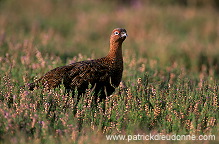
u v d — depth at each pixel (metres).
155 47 40.44
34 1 69.69
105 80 19.19
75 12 68.88
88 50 37.00
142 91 18.91
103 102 18.47
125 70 26.05
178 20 60.97
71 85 18.75
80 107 16.95
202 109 17.95
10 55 27.80
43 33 45.88
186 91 20.11
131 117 16.80
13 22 54.34
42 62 24.34
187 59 37.84
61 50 33.75
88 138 14.39
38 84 18.67
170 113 17.25
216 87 20.27
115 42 19.53
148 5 72.44
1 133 14.90
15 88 18.70
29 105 16.25
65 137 14.85
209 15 66.38
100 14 64.88
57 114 16.17
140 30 53.88
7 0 68.75
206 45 44.88
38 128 14.95
